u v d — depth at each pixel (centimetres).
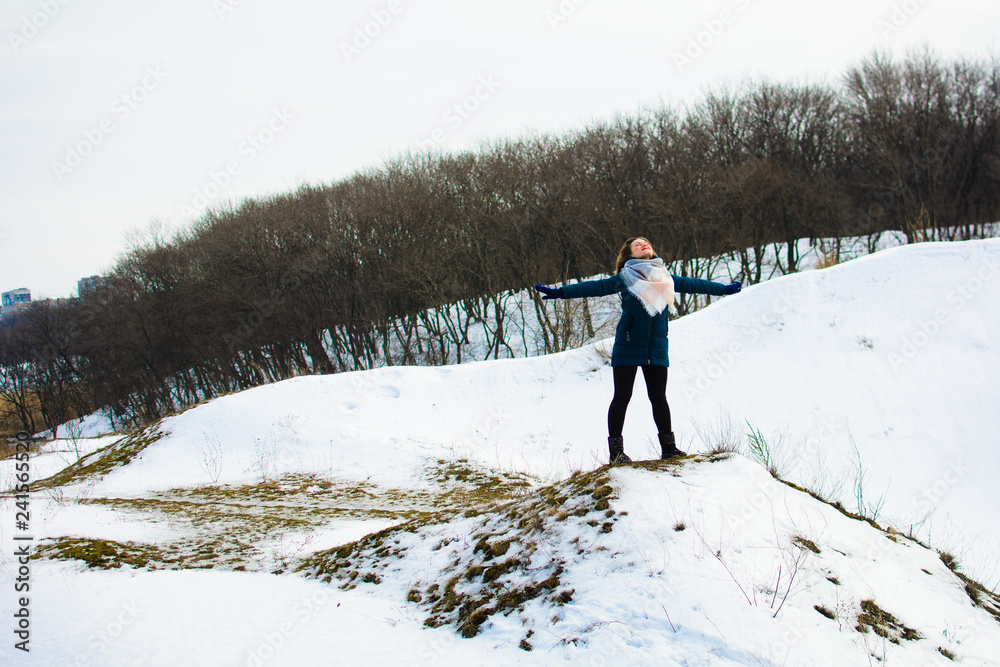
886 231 4331
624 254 538
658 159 4066
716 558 390
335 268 4122
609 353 1747
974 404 1252
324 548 700
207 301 4109
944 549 902
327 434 1560
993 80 4122
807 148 4600
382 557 562
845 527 468
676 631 341
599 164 4053
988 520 1044
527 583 424
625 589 380
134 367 4569
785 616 350
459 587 455
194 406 1783
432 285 3775
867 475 1180
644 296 493
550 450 1467
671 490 460
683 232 3575
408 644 397
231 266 4088
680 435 1389
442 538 551
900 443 1230
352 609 468
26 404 5497
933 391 1304
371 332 4388
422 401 1702
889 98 4047
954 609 412
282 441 1552
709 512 433
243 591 535
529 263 3925
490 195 3953
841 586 393
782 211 3884
